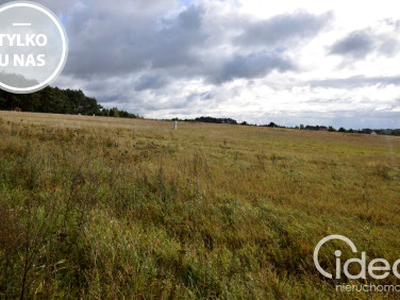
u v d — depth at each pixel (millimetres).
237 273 2463
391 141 55312
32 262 1925
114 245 2578
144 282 2121
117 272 2199
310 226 3527
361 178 9016
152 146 11602
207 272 2350
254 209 4137
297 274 2596
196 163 7465
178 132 27078
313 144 32219
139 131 21984
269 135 45062
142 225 3361
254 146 20250
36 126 14570
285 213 4098
